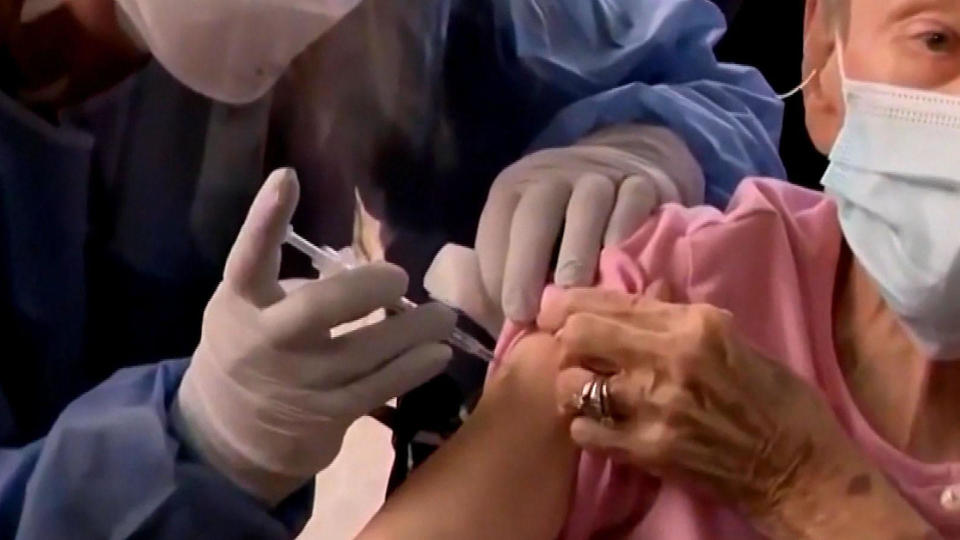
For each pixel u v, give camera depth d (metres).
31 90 1.03
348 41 1.11
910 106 0.94
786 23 1.47
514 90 1.31
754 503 0.95
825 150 1.05
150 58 1.03
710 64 1.39
